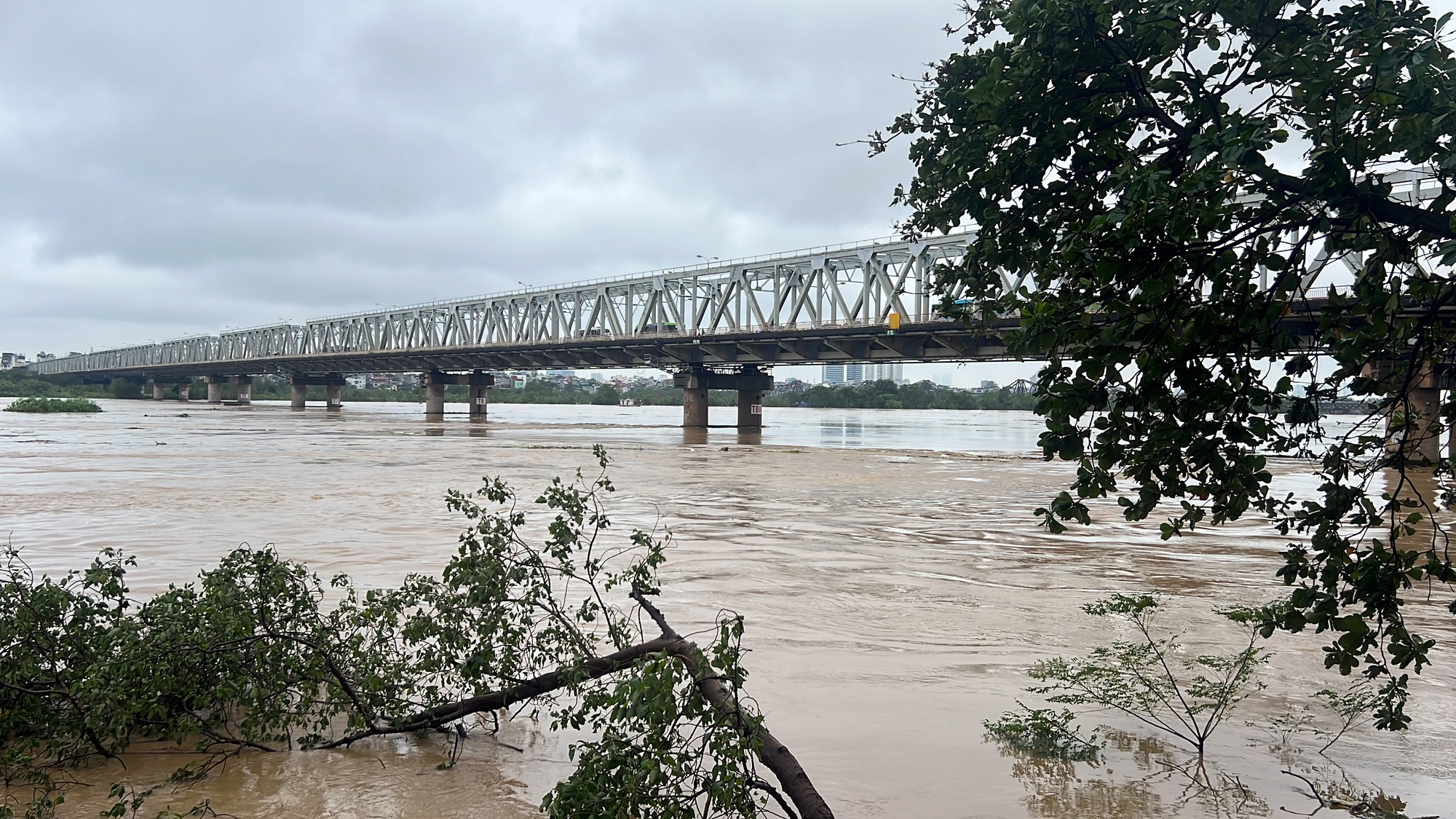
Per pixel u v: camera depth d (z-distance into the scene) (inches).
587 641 272.1
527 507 796.6
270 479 1054.4
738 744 176.4
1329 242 141.4
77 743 231.5
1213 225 121.5
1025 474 1238.9
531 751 237.0
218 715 251.3
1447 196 131.1
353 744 244.2
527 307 3408.0
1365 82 139.6
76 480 1023.6
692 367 2775.6
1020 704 261.3
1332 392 146.3
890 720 252.8
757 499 906.7
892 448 1868.8
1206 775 212.8
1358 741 236.2
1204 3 142.8
